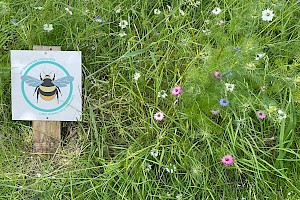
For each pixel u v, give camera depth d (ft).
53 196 5.03
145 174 5.17
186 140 5.23
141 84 5.50
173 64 5.59
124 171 5.16
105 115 5.48
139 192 5.07
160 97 5.43
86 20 5.73
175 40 5.76
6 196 5.03
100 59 5.67
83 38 5.62
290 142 5.19
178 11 5.86
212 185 5.12
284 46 5.71
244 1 5.82
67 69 5.31
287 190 5.12
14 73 5.30
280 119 5.07
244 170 5.18
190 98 5.33
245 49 5.40
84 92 5.50
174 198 5.06
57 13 5.71
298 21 5.85
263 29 5.66
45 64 5.30
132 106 5.42
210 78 5.36
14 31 5.66
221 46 5.57
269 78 5.45
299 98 5.30
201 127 5.24
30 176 5.17
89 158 5.21
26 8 5.79
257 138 5.27
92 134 5.38
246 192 5.14
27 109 5.34
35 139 5.41
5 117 5.45
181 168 5.20
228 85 5.16
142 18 5.83
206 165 5.17
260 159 5.11
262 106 5.29
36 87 5.32
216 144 5.24
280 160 5.15
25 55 5.28
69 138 5.48
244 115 5.16
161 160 5.10
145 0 5.83
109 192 5.10
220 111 5.30
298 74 5.43
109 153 5.35
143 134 5.31
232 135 5.16
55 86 5.32
